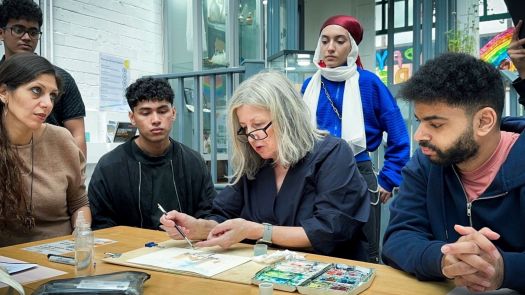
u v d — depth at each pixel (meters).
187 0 4.50
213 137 3.07
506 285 0.94
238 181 1.60
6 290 1.04
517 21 1.40
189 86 3.67
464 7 3.94
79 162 1.87
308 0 5.14
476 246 0.92
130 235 1.58
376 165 2.88
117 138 3.71
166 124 2.13
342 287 0.98
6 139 1.62
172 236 1.45
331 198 1.41
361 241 1.50
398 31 4.56
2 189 1.60
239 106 1.46
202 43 4.50
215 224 1.49
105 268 1.19
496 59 3.00
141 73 4.19
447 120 0.96
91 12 3.73
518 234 1.06
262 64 2.90
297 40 4.10
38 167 1.74
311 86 2.33
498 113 1.00
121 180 2.14
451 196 1.15
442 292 0.99
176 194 2.20
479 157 1.05
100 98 3.81
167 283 1.06
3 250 1.39
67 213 1.89
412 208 1.23
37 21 2.27
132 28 4.09
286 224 1.48
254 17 4.60
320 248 1.36
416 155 1.29
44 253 1.35
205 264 1.19
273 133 1.45
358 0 4.96
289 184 1.49
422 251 1.06
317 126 2.27
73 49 3.60
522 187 1.03
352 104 2.20
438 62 0.99
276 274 1.08
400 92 1.06
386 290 1.01
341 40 2.25
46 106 1.53
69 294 0.92
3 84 1.52
